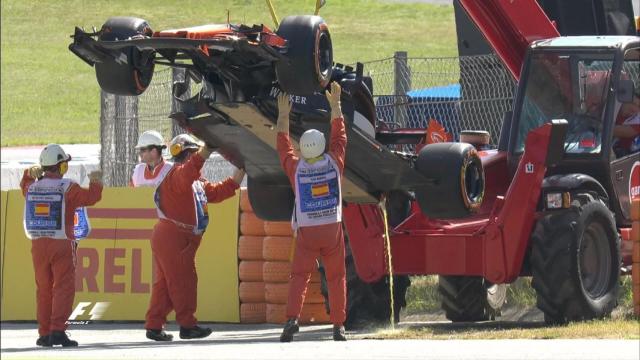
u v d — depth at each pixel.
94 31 36.94
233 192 42.84
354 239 43.09
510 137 45.44
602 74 44.47
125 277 51.66
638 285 43.09
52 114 141.12
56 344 40.81
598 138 44.28
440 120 58.47
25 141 124.50
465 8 48.16
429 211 41.22
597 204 42.34
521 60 48.19
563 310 41.69
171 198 41.34
